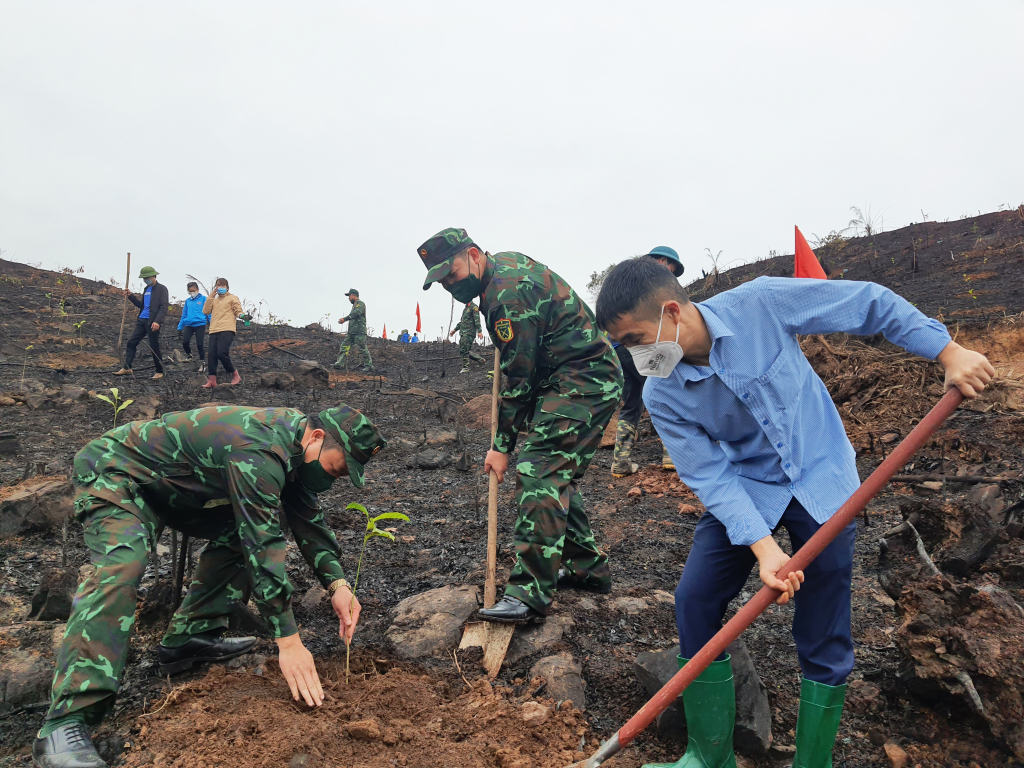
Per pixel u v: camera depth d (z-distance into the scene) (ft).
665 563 13.85
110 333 50.67
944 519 12.17
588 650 10.18
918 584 9.02
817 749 6.73
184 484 8.57
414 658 9.87
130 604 7.66
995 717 7.84
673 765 7.43
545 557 10.26
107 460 8.36
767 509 7.09
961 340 32.01
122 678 9.28
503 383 10.50
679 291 6.79
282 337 60.03
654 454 23.57
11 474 17.88
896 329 6.40
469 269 10.39
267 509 8.19
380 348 57.57
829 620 6.78
